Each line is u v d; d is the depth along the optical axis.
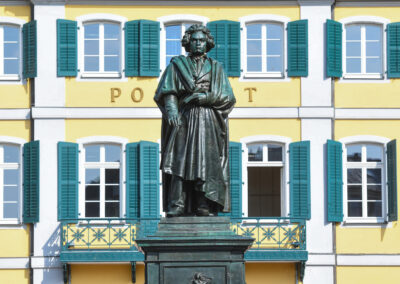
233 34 38.81
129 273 38.00
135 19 38.94
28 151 38.34
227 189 16.30
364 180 38.97
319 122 38.81
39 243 38.22
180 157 16.05
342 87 39.16
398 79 39.28
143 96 38.72
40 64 38.75
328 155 38.38
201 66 16.50
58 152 38.22
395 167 38.41
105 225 37.97
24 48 38.81
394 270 38.59
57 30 38.69
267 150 38.84
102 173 38.50
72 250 37.59
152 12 38.97
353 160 39.12
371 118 39.03
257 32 39.19
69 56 38.72
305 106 38.84
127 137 38.59
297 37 38.94
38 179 38.16
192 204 16.30
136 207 38.16
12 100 38.81
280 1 39.12
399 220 38.72
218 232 15.59
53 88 38.69
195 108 16.19
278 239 37.91
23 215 38.28
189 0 39.03
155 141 38.56
